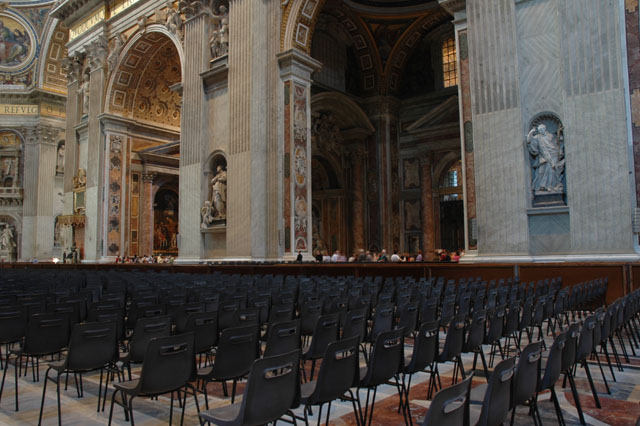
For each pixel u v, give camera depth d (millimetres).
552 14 11672
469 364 6129
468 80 12641
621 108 10562
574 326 4043
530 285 9180
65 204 28047
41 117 35844
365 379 3855
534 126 11727
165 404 4684
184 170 19797
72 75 28484
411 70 27266
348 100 25094
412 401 4676
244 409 3004
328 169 27000
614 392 4824
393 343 4090
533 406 3928
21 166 36469
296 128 17250
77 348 4285
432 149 25484
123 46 25094
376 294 8594
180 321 6180
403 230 26578
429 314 6422
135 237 26641
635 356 6340
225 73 18812
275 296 7852
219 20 19828
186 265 17891
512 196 11680
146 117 27516
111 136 25703
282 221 16906
